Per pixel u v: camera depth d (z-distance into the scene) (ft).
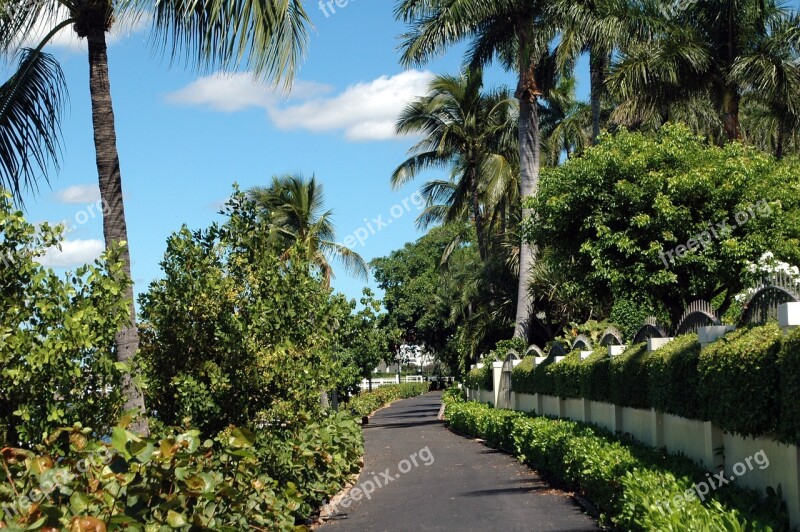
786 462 26.63
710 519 25.12
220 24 31.65
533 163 98.99
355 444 54.65
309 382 40.42
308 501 41.11
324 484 43.24
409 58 92.63
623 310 85.76
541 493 46.98
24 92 33.01
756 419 27.35
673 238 56.13
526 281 103.19
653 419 44.57
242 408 36.81
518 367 89.45
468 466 63.31
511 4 93.30
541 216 63.98
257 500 27.61
